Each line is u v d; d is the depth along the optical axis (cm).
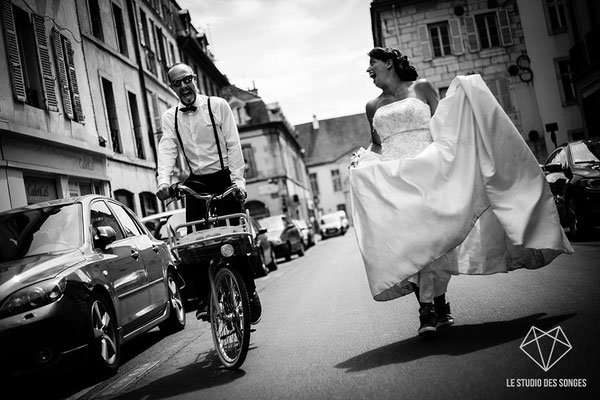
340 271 1372
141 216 2336
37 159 1532
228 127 588
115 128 2222
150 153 2575
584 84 2609
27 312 534
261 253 1641
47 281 554
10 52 1456
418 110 527
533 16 3562
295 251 2464
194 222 562
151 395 483
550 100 3547
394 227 482
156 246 833
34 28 1596
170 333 866
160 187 577
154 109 2703
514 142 488
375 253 489
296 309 831
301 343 578
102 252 652
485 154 492
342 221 5097
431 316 485
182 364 606
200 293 576
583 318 461
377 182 496
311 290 1052
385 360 443
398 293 523
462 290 708
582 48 2555
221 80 4581
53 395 565
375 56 541
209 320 581
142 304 719
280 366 495
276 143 5294
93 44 2089
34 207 681
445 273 503
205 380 503
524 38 3575
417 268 475
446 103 506
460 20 3597
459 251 532
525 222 478
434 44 3638
